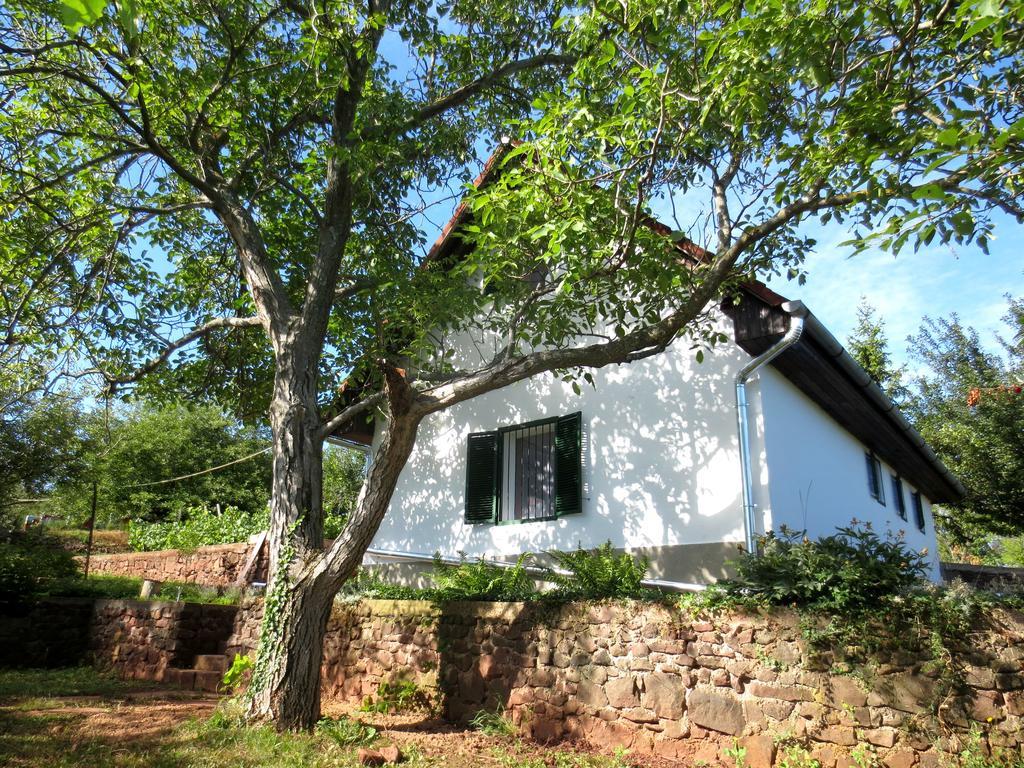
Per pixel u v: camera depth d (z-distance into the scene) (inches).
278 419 305.7
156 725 272.7
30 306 380.5
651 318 305.9
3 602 463.2
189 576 723.4
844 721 210.1
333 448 1170.6
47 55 335.0
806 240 312.5
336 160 347.9
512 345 292.2
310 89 366.6
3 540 760.3
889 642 208.8
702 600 247.9
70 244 365.4
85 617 495.8
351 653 365.4
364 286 386.0
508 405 444.5
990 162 177.2
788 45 213.6
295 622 273.4
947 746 193.0
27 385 409.1
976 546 1022.4
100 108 362.3
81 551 830.5
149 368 387.5
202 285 461.1
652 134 275.6
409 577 473.7
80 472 692.1
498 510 427.8
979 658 195.9
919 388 953.5
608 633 267.6
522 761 235.6
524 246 276.8
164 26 337.4
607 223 266.5
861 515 435.2
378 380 388.5
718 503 333.7
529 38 401.7
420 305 332.2
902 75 233.1
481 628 309.4
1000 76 218.4
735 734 228.1
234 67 358.9
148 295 432.1
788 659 223.9
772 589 233.1
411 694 322.7
